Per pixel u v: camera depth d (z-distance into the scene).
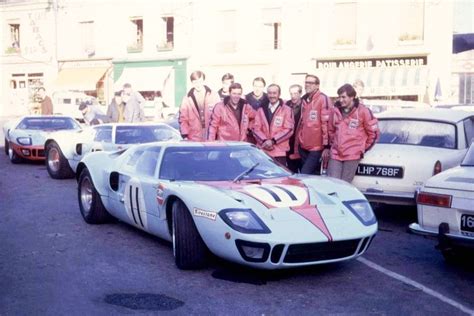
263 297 4.71
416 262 5.85
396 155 7.32
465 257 5.71
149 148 6.58
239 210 4.89
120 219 6.99
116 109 13.65
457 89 28.64
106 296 4.71
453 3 27.91
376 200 7.41
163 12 33.69
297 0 30.22
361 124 7.34
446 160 7.18
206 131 8.59
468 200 5.12
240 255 4.81
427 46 28.33
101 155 7.61
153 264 5.62
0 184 11.02
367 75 29.17
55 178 11.70
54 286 4.96
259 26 31.30
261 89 8.24
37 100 36.78
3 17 38.53
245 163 6.15
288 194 5.23
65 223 7.52
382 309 4.47
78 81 35.59
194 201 5.16
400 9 28.72
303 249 4.78
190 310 4.41
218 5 32.09
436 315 4.36
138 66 34.56
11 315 4.29
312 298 4.70
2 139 22.81
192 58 33.00
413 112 8.27
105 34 35.44
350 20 29.66
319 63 30.31
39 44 37.56
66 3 36.47
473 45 15.28
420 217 5.52
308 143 7.94
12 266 5.57
